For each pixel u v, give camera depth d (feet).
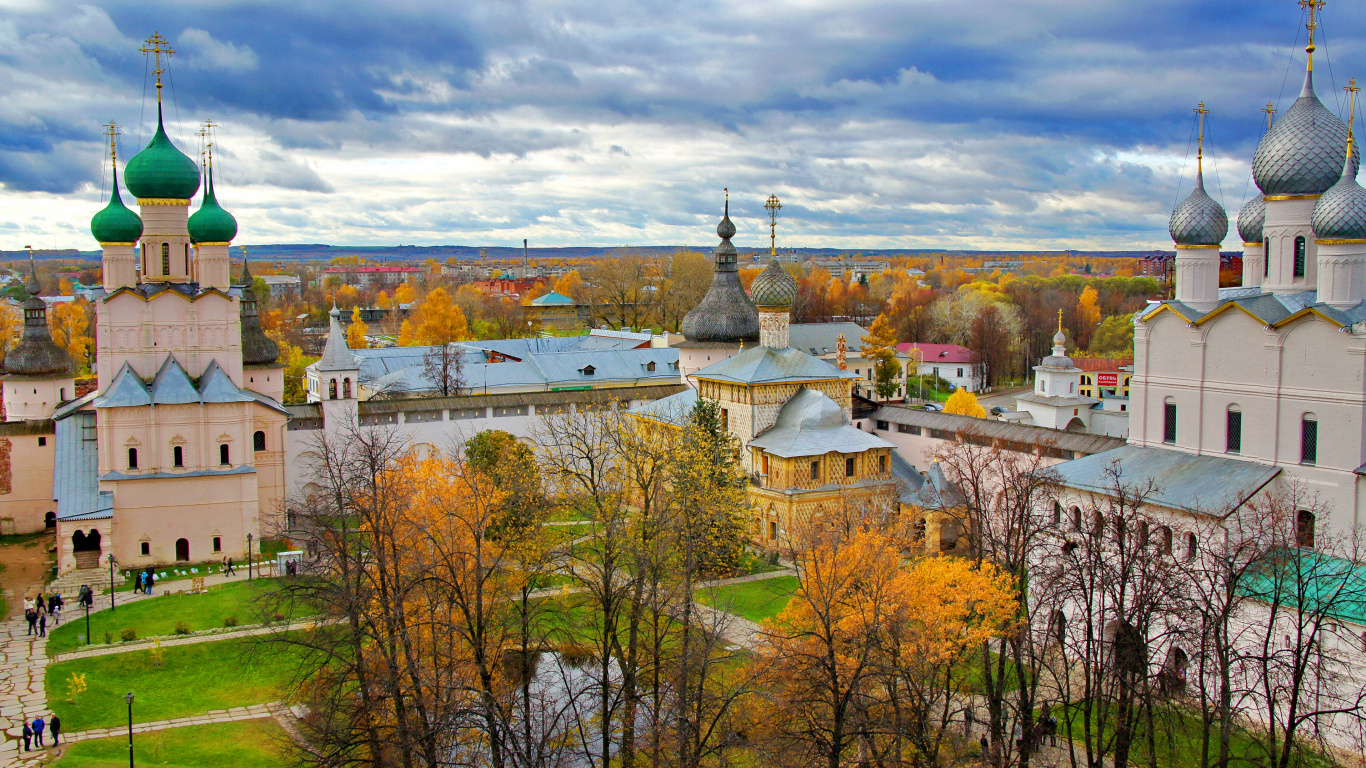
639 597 166.61
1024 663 217.36
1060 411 475.31
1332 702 180.55
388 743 147.64
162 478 297.33
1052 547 222.07
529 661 198.90
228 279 333.62
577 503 211.82
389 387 426.51
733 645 216.74
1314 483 208.95
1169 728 169.48
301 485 343.05
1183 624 191.62
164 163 314.14
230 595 268.21
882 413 349.61
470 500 201.87
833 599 169.48
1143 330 240.94
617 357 466.70
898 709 158.40
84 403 322.34
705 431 280.10
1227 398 224.53
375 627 156.25
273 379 358.84
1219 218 233.55
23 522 332.80
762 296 330.54
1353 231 209.15
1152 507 215.72
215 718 200.23
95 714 201.57
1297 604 177.88
